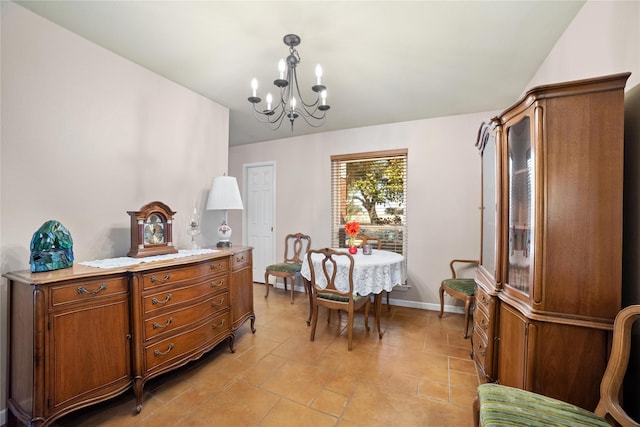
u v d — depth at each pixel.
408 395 1.81
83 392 1.49
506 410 1.08
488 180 2.12
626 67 1.28
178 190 2.64
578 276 1.28
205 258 2.12
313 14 1.67
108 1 1.59
